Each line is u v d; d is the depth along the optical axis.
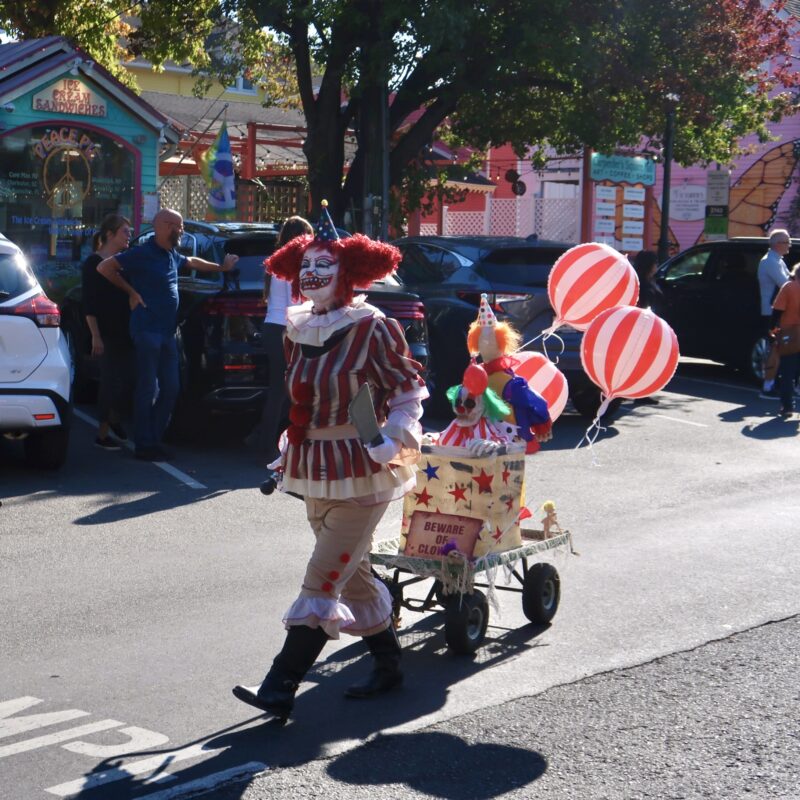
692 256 16.41
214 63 21.52
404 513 5.54
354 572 4.66
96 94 16.14
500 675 5.13
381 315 4.53
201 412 10.02
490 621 5.89
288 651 4.48
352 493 4.43
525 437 5.48
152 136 16.73
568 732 4.50
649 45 17.22
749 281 15.51
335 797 3.90
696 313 15.98
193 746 4.30
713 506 8.51
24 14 21.30
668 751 4.34
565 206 26.22
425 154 19.95
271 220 23.08
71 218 16.22
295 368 4.52
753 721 4.64
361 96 17.56
